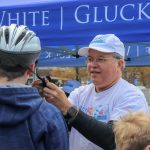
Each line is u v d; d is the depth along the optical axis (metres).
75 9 2.93
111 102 2.30
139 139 1.29
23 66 1.53
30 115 1.48
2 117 1.45
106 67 2.33
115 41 2.37
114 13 2.82
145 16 2.73
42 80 1.89
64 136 1.53
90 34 2.89
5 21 3.14
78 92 2.50
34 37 1.57
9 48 1.50
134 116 1.39
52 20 2.99
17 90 1.46
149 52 5.20
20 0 3.15
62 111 1.97
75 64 5.48
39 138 1.47
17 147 1.46
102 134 2.03
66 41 2.97
